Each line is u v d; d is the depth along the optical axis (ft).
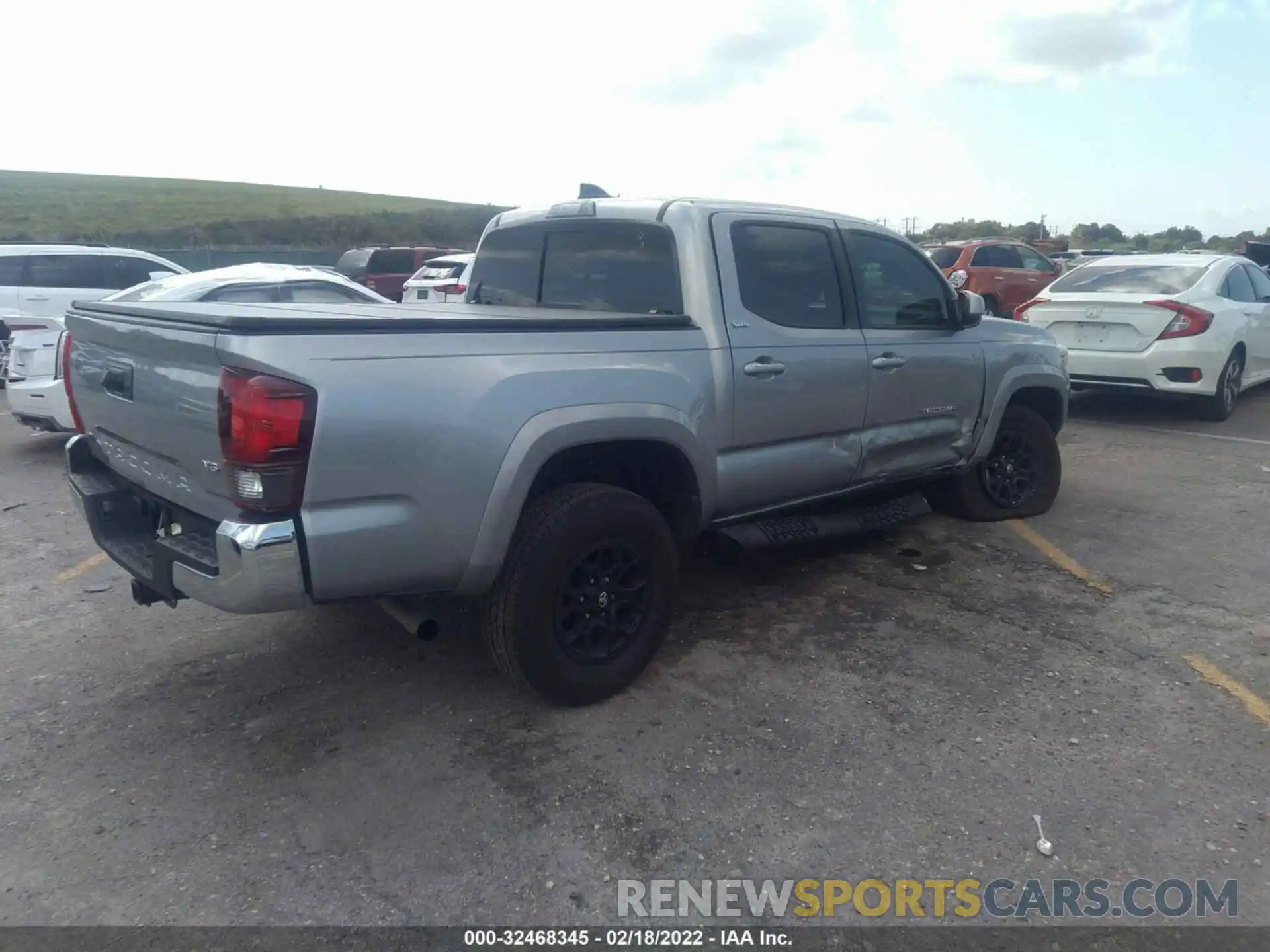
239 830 10.09
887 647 14.40
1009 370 19.03
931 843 9.86
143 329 10.94
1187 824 10.12
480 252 16.94
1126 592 16.48
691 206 14.01
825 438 15.48
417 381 10.36
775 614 15.65
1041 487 20.83
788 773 11.08
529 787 10.83
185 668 13.87
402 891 9.18
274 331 9.59
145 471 11.86
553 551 11.61
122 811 10.41
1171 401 35.81
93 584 17.22
